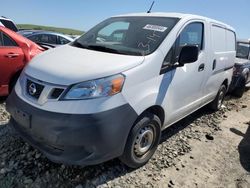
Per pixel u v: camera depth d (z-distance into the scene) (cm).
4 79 484
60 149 280
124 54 334
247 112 661
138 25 392
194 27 417
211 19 486
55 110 270
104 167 338
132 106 295
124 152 316
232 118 595
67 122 264
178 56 370
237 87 782
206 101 523
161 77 339
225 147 448
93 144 272
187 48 346
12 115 313
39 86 289
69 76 279
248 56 877
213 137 474
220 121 564
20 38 505
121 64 299
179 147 422
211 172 369
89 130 265
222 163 395
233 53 601
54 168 323
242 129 537
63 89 274
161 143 426
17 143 365
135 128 313
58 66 301
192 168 371
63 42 1105
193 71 413
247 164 400
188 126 513
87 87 273
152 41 354
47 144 285
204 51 448
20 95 306
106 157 288
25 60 497
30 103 288
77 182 308
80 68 290
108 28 418
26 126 288
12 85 498
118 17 441
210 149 433
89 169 330
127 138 310
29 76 307
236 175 369
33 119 279
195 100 454
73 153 275
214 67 497
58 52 354
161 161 375
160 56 336
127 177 330
